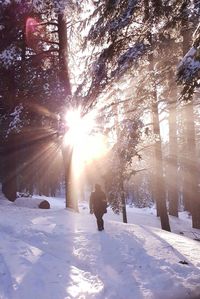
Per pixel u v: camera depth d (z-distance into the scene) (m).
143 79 11.20
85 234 13.09
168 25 9.54
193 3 7.87
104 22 10.62
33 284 8.34
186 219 29.03
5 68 21.20
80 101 11.71
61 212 18.02
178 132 28.75
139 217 26.92
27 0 19.36
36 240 12.22
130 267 10.13
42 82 19.69
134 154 11.13
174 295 8.61
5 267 9.20
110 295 8.30
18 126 20.72
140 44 10.04
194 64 6.75
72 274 9.21
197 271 10.09
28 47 22.05
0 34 21.58
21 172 32.78
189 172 22.69
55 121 18.83
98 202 13.76
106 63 10.73
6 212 17.55
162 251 11.60
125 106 12.07
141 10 9.85
